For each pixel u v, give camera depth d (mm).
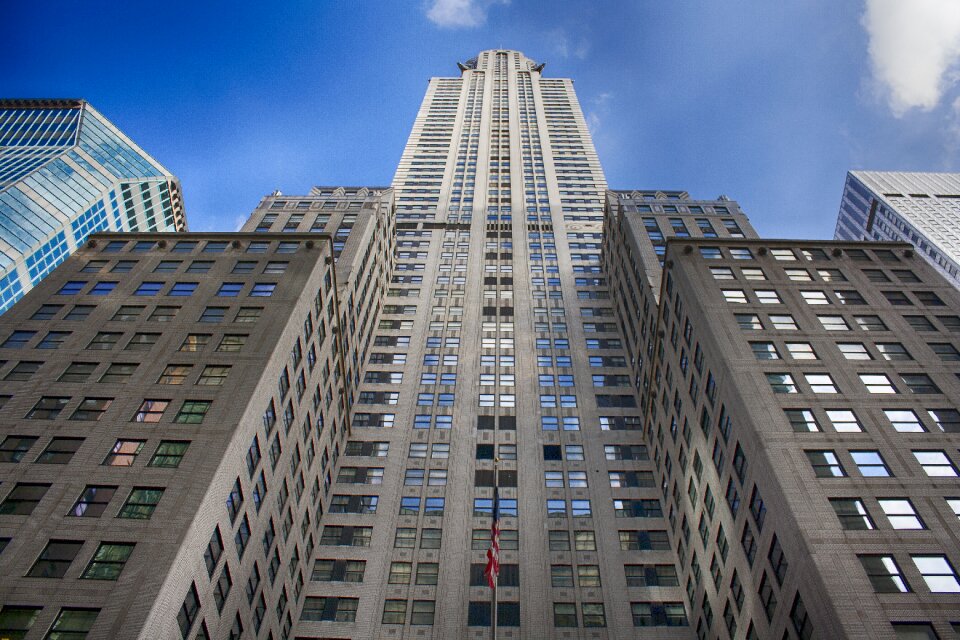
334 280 59062
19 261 97125
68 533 32625
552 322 80875
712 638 44969
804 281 53312
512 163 119188
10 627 29109
